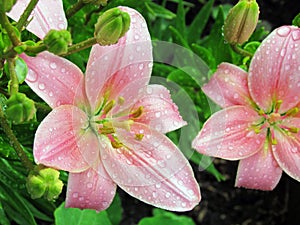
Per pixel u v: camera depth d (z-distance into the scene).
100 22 0.45
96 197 0.49
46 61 0.47
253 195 1.04
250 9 0.53
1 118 0.46
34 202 0.72
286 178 1.03
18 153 0.46
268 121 0.58
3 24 0.44
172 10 1.08
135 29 0.50
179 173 0.51
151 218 0.86
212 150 0.55
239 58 0.69
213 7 1.08
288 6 1.11
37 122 0.58
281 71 0.57
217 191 1.03
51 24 0.50
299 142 0.58
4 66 0.48
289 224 1.01
